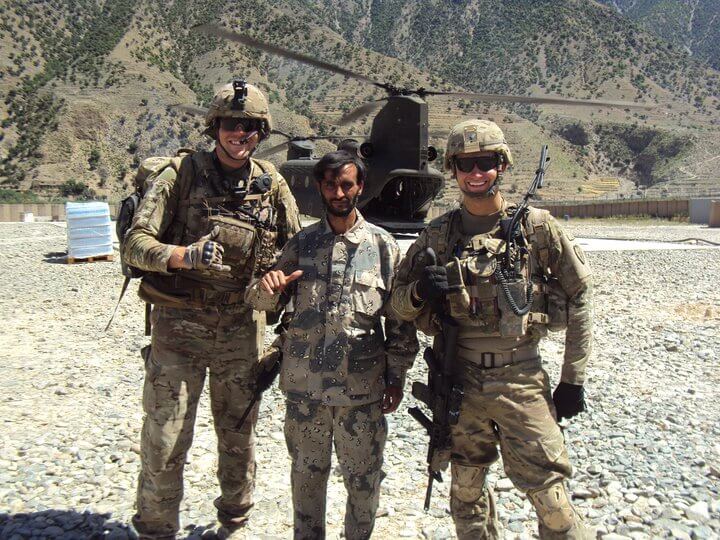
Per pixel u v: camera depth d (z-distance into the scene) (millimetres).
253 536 3627
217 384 3465
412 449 4902
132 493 4180
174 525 3268
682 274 14156
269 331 8969
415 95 15586
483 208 3012
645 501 3969
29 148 123750
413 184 16578
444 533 3650
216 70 177750
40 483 4281
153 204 3268
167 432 3180
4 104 133500
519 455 2850
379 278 3188
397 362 3223
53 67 147000
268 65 198125
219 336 3330
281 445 5020
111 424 5398
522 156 165250
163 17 195875
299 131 148375
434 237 3096
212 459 4730
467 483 3092
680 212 44844
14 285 12703
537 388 2916
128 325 9352
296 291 3232
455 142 2957
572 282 2938
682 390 6270
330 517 3883
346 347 3090
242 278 3346
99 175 123750
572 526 2793
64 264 15586
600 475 4363
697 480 4262
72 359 7516
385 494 4188
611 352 7746
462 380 2988
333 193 3102
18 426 5320
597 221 44500
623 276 13969
